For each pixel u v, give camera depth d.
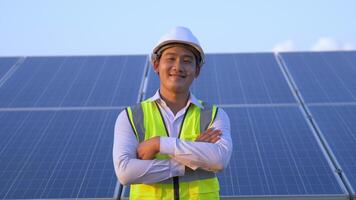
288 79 8.84
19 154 6.37
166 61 2.94
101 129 6.99
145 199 2.76
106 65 9.84
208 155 2.70
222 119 3.01
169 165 2.73
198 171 2.81
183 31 2.93
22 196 5.41
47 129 7.05
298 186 5.50
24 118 7.43
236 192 5.41
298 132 6.77
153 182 2.73
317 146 6.38
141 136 2.91
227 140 2.85
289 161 6.04
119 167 2.74
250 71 9.31
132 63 9.88
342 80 8.65
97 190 5.50
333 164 5.95
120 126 2.93
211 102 7.89
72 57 10.33
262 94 8.17
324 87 8.34
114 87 8.62
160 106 3.03
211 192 2.81
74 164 6.09
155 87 8.47
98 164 6.07
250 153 6.27
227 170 5.88
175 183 2.75
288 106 7.65
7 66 9.84
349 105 7.59
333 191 5.36
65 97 8.23
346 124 6.98
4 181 5.73
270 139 6.61
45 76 9.27
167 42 2.90
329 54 10.12
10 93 8.43
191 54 2.94
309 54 10.16
